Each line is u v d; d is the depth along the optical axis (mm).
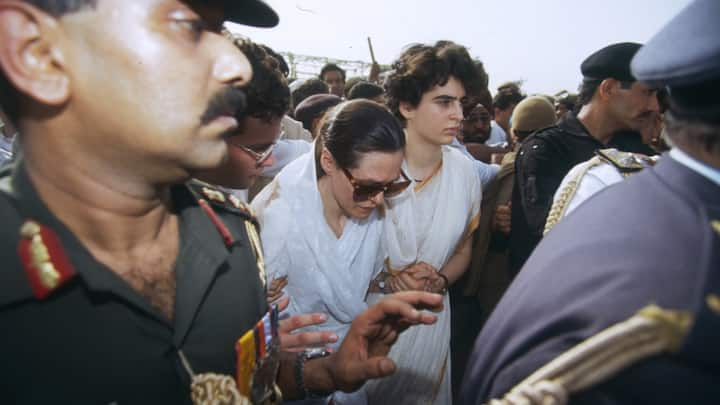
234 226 911
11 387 610
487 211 2383
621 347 531
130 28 574
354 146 1337
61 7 551
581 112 1926
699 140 600
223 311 804
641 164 1287
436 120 1722
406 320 1096
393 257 1794
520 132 3000
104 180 645
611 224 650
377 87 3283
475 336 2691
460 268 2035
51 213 644
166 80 601
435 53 1685
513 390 597
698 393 506
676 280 533
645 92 1679
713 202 585
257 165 1493
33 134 625
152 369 695
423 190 1843
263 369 894
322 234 1463
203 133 667
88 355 643
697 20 573
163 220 770
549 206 1833
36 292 602
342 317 1528
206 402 740
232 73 674
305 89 3910
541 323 633
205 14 677
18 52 558
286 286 1520
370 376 998
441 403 1928
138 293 685
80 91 583
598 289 587
